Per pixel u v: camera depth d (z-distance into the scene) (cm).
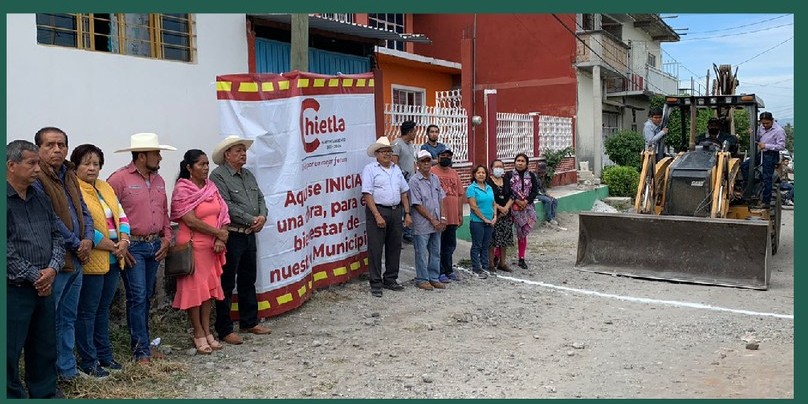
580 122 2217
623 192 2114
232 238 652
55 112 652
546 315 772
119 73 714
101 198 539
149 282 588
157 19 770
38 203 473
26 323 468
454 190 918
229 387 536
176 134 780
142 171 576
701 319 752
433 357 618
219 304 655
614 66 2334
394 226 849
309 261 793
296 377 562
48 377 491
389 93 1745
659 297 857
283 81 733
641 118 2989
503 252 1002
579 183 2083
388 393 526
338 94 845
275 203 725
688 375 571
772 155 1141
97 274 532
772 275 999
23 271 457
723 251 934
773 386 536
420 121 1341
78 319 535
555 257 1152
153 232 577
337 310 771
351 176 877
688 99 1123
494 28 2248
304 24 852
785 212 1833
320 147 816
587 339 680
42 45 642
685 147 1223
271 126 716
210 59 827
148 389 527
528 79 2216
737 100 1096
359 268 905
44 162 486
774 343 661
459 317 750
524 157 1022
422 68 1867
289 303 746
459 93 1839
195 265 610
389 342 661
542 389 536
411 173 1027
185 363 591
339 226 862
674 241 966
